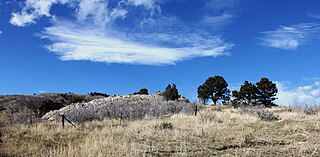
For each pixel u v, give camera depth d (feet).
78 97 233.96
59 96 232.53
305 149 32.83
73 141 45.96
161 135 46.34
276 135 42.47
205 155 33.17
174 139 42.91
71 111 107.55
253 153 32.73
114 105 114.93
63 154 35.12
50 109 142.51
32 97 210.59
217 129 49.08
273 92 178.60
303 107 79.71
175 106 106.63
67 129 61.26
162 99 132.05
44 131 57.41
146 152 35.60
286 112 78.84
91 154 33.94
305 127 45.24
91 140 42.65
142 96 142.10
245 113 76.69
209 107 127.03
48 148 41.86
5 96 203.10
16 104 181.37
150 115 92.84
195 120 61.57
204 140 41.42
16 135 53.88
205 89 205.77
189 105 112.16
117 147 37.52
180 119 66.44
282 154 32.04
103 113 101.04
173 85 152.56
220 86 203.41
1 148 40.57
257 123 54.80
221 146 37.22
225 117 65.77
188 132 47.75
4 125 75.77
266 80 179.32
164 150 36.24
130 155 34.27
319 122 48.19
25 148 40.98
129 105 113.29
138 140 43.80
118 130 54.19
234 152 33.88
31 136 52.75
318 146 34.04
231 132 45.55
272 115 65.98
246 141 38.75
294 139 39.24
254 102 175.32
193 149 36.22
